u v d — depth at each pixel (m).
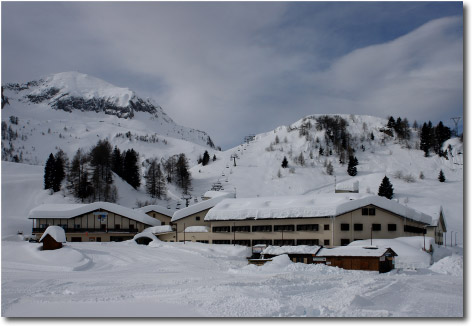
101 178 157.50
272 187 187.00
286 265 56.56
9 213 129.62
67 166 161.88
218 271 57.75
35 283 44.16
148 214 119.19
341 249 62.50
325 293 33.81
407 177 173.25
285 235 82.81
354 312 25.55
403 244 68.81
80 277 50.50
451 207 129.12
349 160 197.62
